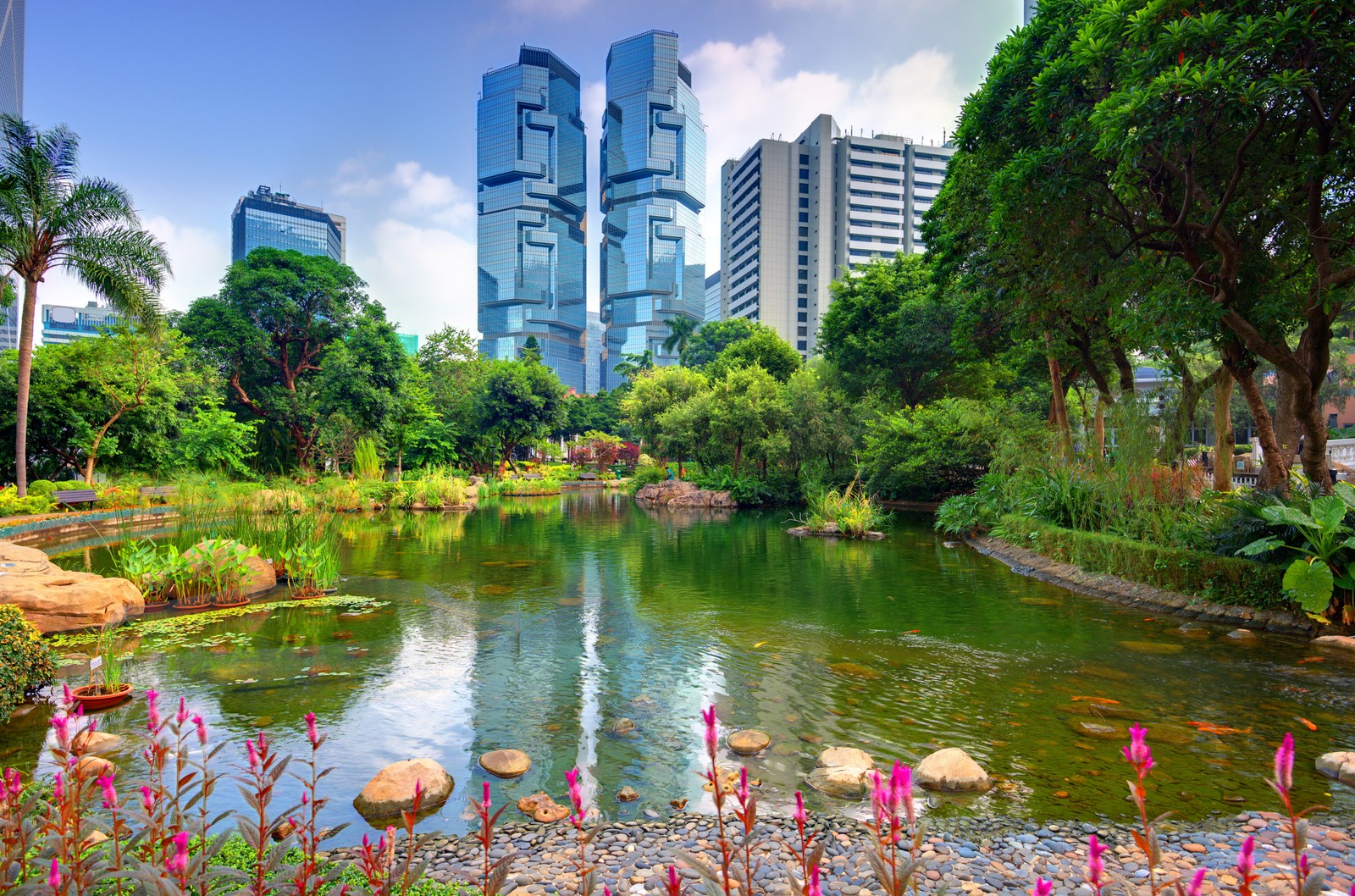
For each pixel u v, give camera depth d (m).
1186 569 10.14
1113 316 13.00
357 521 24.91
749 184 120.56
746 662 7.66
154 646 8.12
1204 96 8.55
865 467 29.03
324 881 2.54
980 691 6.65
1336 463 22.23
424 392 44.72
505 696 6.55
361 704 6.31
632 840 4.02
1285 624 8.79
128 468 26.97
